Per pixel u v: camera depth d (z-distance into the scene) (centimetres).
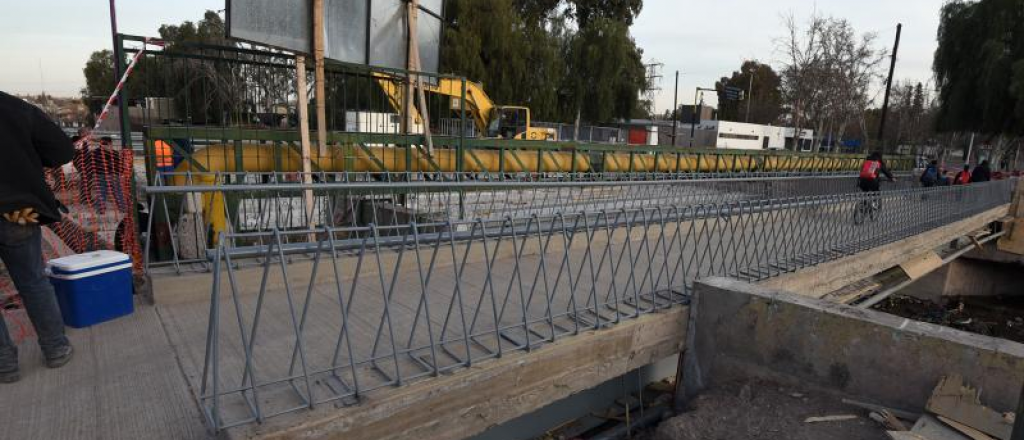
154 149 597
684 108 5212
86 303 400
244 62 666
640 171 1517
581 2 3612
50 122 321
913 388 372
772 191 984
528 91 2958
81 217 579
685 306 502
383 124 953
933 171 1616
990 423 333
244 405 291
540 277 581
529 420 486
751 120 6662
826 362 414
